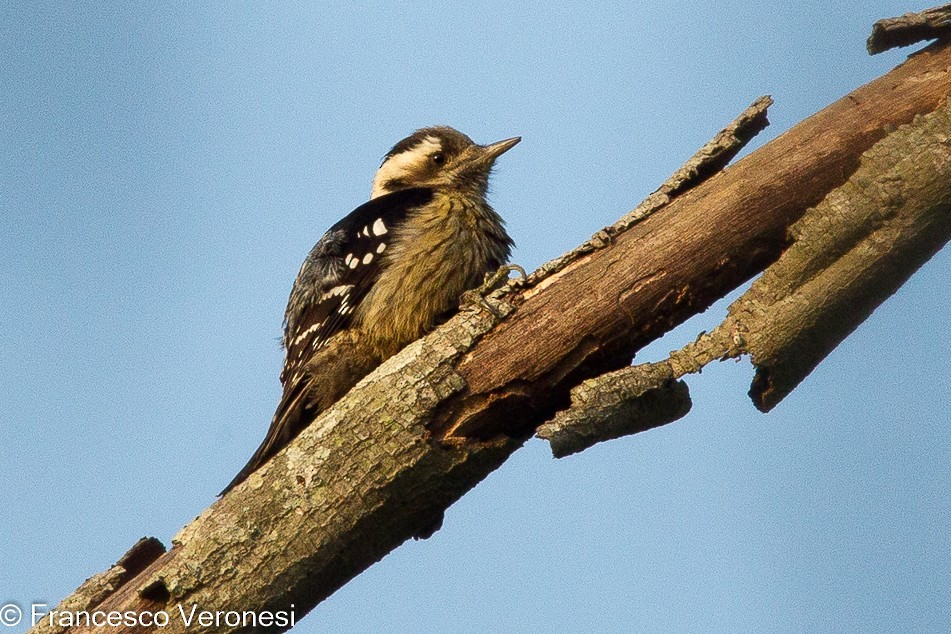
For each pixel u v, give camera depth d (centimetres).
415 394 735
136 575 752
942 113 718
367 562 767
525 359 740
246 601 723
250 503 736
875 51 793
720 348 709
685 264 741
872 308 730
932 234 708
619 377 702
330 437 739
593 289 743
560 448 698
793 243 729
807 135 751
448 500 765
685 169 770
